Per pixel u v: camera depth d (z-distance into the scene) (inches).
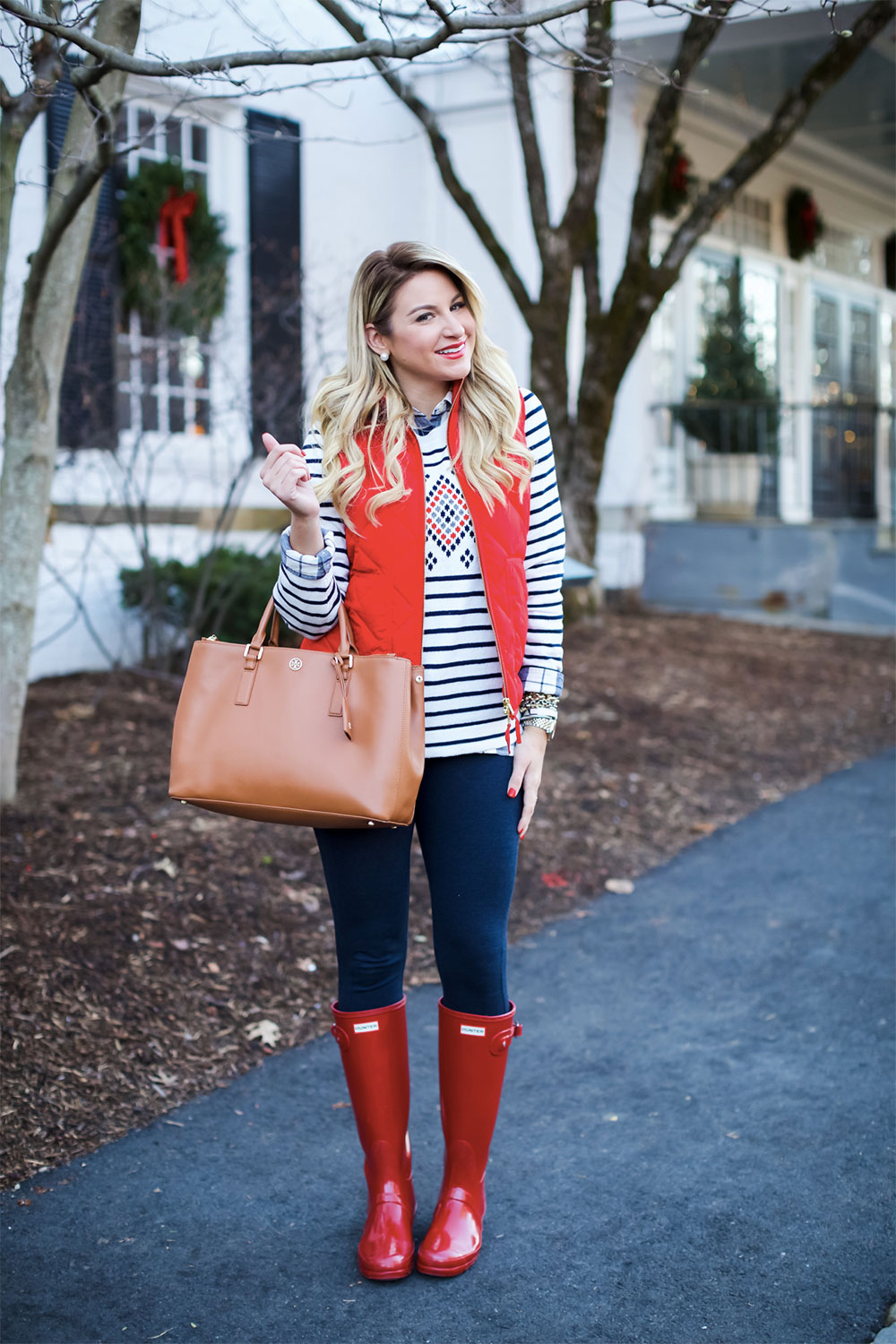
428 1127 108.3
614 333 298.2
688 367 443.2
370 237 342.0
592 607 340.5
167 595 248.7
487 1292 84.6
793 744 247.6
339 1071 119.0
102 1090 110.9
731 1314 81.7
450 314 81.5
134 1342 79.2
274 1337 79.8
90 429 249.9
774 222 480.4
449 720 81.6
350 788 77.0
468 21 91.0
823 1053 121.1
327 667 79.6
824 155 456.4
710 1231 91.5
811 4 249.6
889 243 578.2
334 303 312.8
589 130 270.4
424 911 154.8
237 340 295.4
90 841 153.4
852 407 433.1
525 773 84.0
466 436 82.3
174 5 202.2
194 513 283.4
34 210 237.1
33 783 172.1
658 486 430.3
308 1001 132.1
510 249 363.6
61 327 148.1
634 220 290.2
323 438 84.0
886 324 589.0
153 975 128.8
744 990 136.9
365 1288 85.3
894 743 256.2
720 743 240.4
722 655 316.8
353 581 82.8
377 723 77.6
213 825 165.5
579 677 273.6
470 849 83.0
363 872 83.6
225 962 134.6
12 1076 109.4
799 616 393.7
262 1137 106.2
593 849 182.7
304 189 317.1
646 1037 125.7
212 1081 115.9
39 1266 87.3
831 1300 83.0
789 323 499.8
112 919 135.6
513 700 81.7
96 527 256.5
